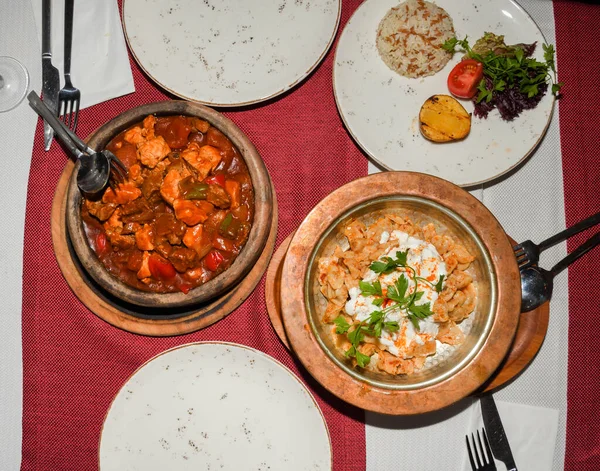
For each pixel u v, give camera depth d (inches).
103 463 26.6
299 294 23.1
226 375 26.9
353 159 28.5
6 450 28.1
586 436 27.9
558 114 29.1
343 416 27.7
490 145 27.7
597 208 28.7
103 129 24.8
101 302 27.0
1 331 28.2
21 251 28.3
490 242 23.5
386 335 24.4
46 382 28.1
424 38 27.7
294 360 28.0
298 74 27.6
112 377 28.2
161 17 27.8
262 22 28.0
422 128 27.0
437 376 23.2
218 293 24.1
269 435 26.9
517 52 27.2
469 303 24.7
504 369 26.9
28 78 28.6
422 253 24.8
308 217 23.4
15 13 28.9
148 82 28.6
